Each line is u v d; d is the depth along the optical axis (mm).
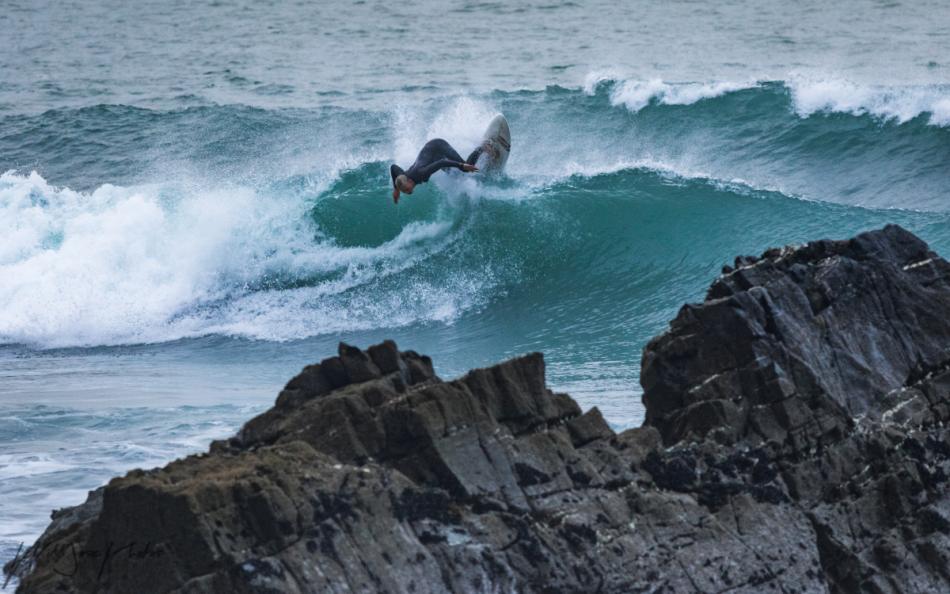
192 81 155625
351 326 76750
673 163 104250
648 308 77312
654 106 112625
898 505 29484
